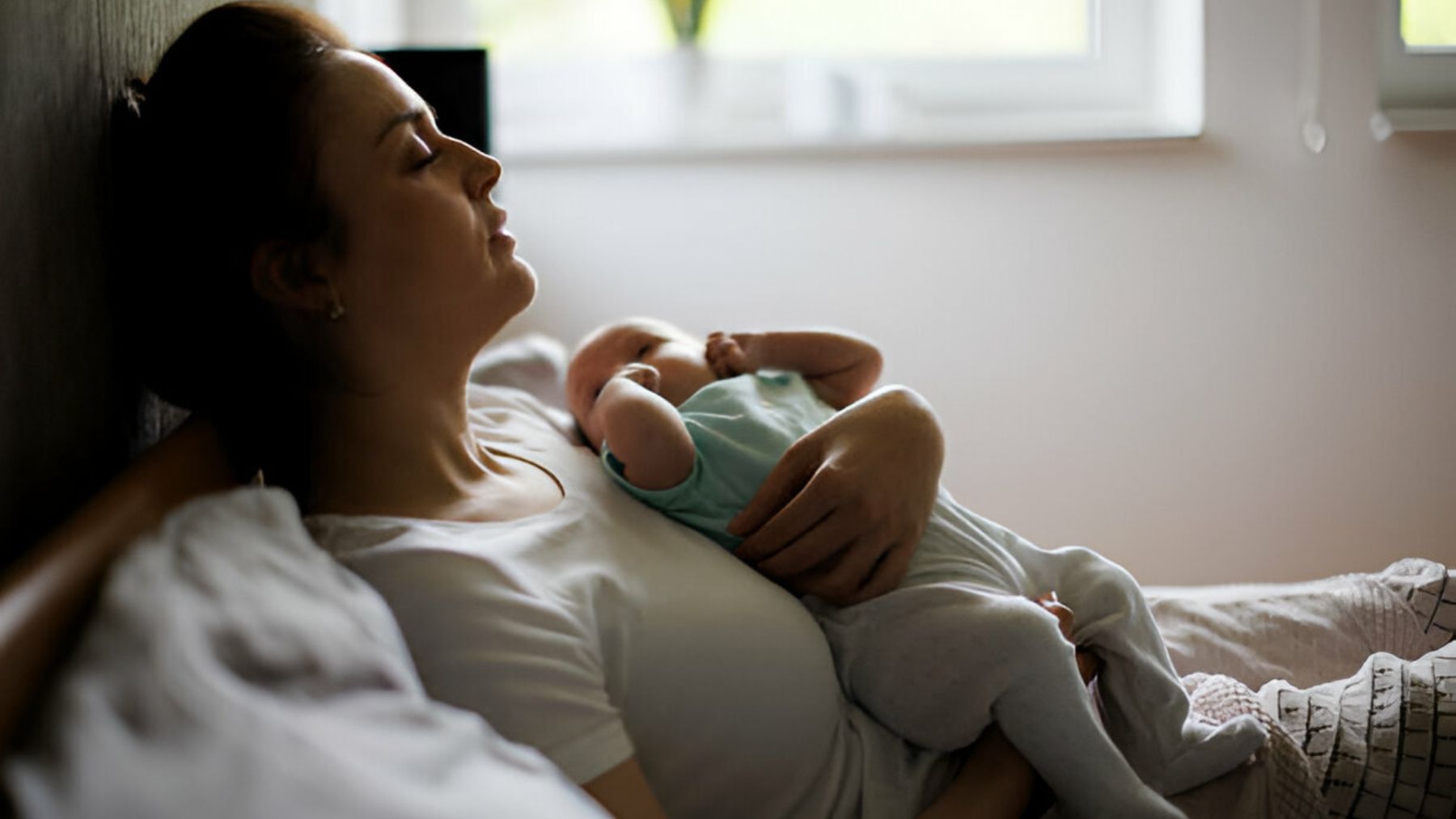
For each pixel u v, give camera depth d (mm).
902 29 2586
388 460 958
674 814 901
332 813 496
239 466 989
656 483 1035
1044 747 967
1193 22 2396
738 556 1037
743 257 2439
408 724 610
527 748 707
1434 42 2379
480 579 838
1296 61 2350
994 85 2543
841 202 2424
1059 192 2398
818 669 963
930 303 2424
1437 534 2395
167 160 924
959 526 1094
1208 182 2377
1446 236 2354
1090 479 2426
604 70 2584
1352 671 1318
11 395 816
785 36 2586
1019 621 964
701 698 907
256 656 592
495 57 2592
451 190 942
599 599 899
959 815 945
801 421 1141
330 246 911
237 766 500
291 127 900
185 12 1241
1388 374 2383
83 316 940
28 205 856
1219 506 2416
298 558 720
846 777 978
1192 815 1014
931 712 984
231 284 929
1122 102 2547
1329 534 2408
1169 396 2410
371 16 2512
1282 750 1048
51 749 487
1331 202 2365
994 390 2426
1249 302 2389
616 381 1080
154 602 589
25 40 861
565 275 2449
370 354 938
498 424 1160
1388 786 1064
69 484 909
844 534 1001
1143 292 2400
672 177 2434
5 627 567
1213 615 1378
